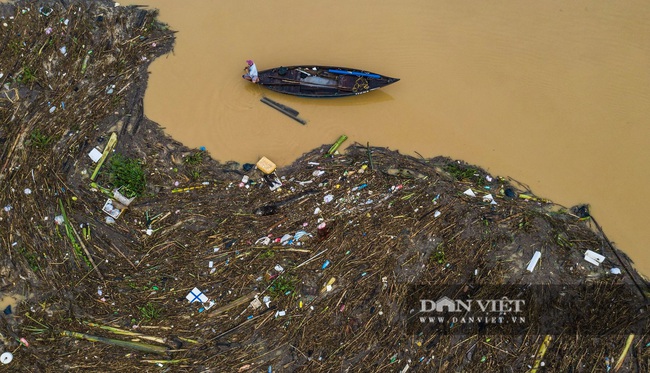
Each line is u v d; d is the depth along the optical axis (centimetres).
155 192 966
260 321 873
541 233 941
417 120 1045
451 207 954
